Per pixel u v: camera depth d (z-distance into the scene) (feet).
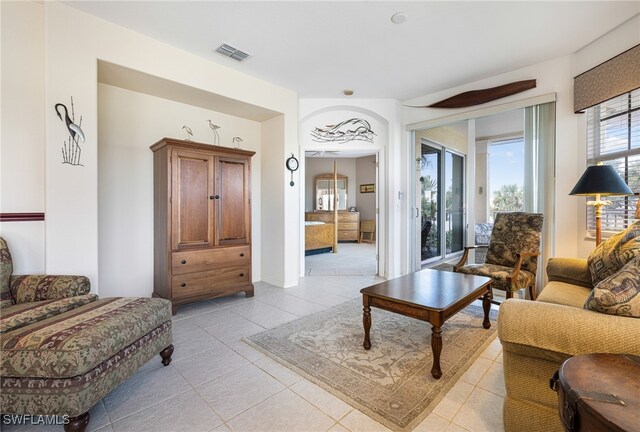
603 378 2.76
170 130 11.25
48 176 7.41
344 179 30.78
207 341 7.81
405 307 6.40
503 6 7.72
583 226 9.87
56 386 4.40
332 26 8.61
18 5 7.52
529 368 4.27
